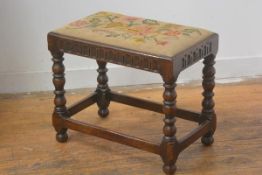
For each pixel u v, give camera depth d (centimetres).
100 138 207
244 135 209
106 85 219
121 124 219
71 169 189
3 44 238
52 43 190
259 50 256
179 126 216
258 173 186
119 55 177
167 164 183
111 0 239
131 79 252
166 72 170
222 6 246
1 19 234
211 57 189
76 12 239
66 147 202
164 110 176
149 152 195
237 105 233
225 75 259
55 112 201
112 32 185
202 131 193
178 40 178
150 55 171
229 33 251
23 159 195
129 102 216
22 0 232
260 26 252
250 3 246
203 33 185
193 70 254
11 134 211
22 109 231
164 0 241
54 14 237
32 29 238
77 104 209
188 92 246
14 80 244
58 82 196
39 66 245
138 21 196
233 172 187
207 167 190
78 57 245
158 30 187
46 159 195
